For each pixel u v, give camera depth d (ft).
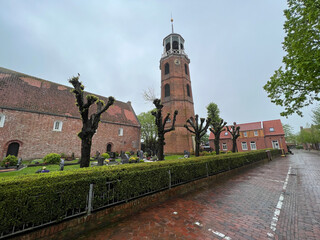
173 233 10.51
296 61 16.43
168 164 19.70
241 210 14.24
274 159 66.33
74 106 65.46
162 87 84.28
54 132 56.29
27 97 54.29
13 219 8.64
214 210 14.33
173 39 88.28
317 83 16.80
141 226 11.59
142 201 15.34
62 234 10.19
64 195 10.58
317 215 12.83
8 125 47.47
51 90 63.36
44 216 9.61
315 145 149.28
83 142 18.76
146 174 16.19
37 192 9.56
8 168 35.60
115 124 76.69
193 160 23.94
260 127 105.70
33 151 51.03
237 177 29.17
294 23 18.01
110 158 61.00
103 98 86.69
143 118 113.39
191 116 78.23
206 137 167.12
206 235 10.21
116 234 10.55
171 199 17.70
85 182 11.79
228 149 112.88
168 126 75.92
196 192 20.29
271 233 10.36
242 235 10.16
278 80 20.33
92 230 11.19
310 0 15.11
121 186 13.85
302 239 9.61
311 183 23.59
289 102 20.75
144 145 101.65
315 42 16.47
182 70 81.66
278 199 16.98
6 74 55.57
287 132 176.55
